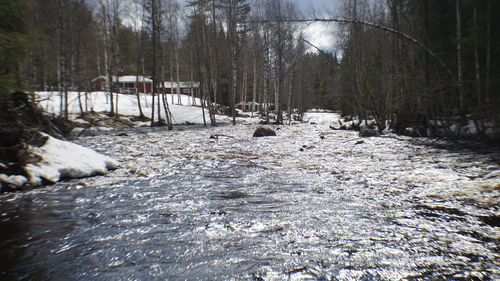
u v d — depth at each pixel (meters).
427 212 4.35
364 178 6.83
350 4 17.77
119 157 10.12
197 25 31.33
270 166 8.57
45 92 24.47
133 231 3.79
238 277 2.62
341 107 37.12
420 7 15.66
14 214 4.50
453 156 9.46
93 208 4.78
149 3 25.62
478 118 11.55
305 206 4.78
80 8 26.98
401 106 16.50
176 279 2.61
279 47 32.12
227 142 15.11
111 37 32.75
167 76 67.25
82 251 3.21
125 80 55.69
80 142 14.68
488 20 12.30
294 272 2.70
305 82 52.44
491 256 2.96
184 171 7.89
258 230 3.77
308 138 17.08
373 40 17.86
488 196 5.00
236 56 31.44
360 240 3.41
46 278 2.67
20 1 7.05
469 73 14.38
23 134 7.27
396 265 2.80
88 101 33.81
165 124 28.28
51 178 6.58
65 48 23.44
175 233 3.70
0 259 3.05
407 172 7.34
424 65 13.20
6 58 6.42
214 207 4.78
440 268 2.74
